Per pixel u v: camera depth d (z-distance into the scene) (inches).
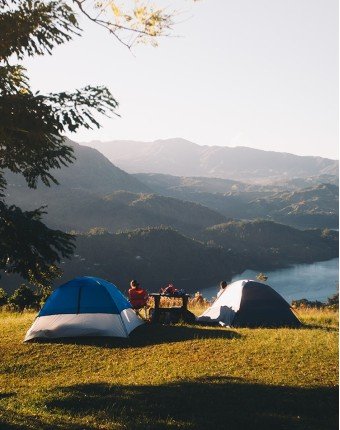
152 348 435.5
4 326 559.5
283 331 498.3
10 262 338.3
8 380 366.0
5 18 316.8
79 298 495.5
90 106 308.3
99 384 337.1
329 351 401.7
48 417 268.1
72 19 309.7
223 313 567.2
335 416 269.7
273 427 255.3
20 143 328.8
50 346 449.7
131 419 267.0
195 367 371.6
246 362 379.2
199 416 271.1
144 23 290.2
